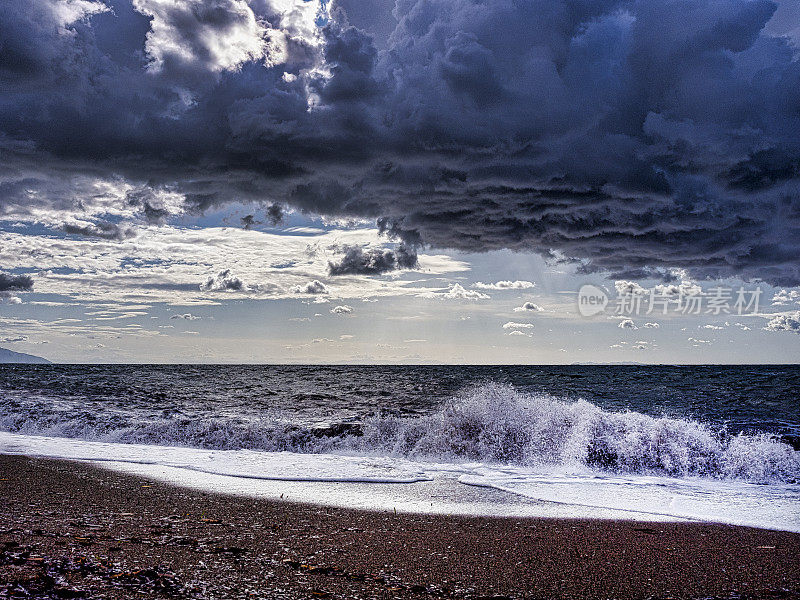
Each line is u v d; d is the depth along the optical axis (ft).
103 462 28.09
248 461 29.71
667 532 16.76
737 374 166.91
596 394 91.50
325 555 13.33
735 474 28.96
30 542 12.82
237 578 11.19
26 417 45.85
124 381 115.75
